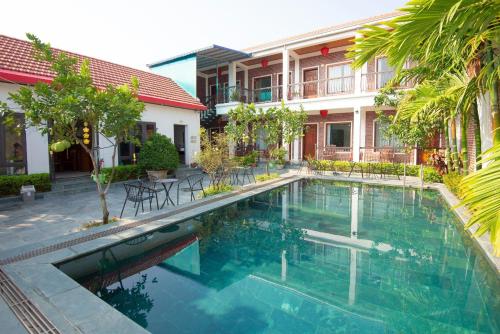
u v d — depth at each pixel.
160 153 10.10
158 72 16.02
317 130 15.69
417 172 11.32
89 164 11.37
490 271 3.82
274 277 3.86
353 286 3.61
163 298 3.35
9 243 4.49
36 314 2.60
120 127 4.90
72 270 3.89
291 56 15.59
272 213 6.94
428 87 5.84
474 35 2.73
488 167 1.88
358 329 2.78
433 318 2.94
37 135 7.89
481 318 2.96
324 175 11.97
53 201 7.38
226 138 9.70
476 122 6.08
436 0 2.04
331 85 14.93
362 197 8.62
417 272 3.96
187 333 2.73
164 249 4.89
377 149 13.88
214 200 7.32
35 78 7.63
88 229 4.88
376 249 4.79
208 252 4.72
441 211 7.05
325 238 5.32
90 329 2.38
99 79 10.34
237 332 2.73
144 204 7.09
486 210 1.77
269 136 11.39
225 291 3.50
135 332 2.35
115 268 4.14
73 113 4.39
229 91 16.27
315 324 2.85
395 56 2.53
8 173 7.35
